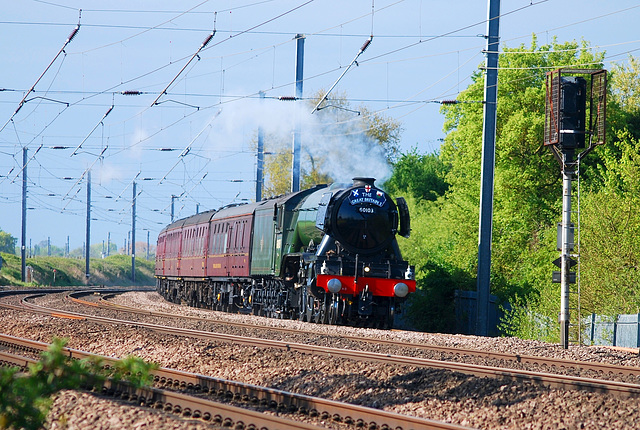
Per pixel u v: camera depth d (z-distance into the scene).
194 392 39.19
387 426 30.78
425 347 56.69
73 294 144.75
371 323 82.12
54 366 24.33
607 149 94.19
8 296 132.75
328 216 80.44
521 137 118.31
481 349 59.84
